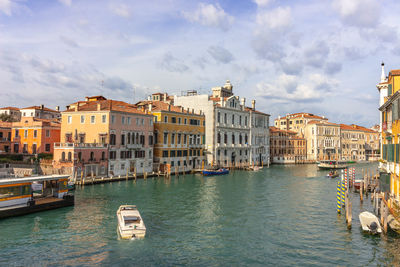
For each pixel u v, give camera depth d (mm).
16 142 60375
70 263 18156
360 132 121375
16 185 27500
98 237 22266
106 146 49594
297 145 105000
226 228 24844
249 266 18094
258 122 88750
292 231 24156
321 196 38656
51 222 25578
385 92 40375
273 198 37125
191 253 19797
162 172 59781
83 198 35000
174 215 28484
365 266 18016
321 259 19000
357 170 76250
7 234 22641
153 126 60344
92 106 53781
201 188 43969
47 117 83625
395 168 25609
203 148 71562
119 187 42906
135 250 20094
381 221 23562
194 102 74125
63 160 45000
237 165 77500
